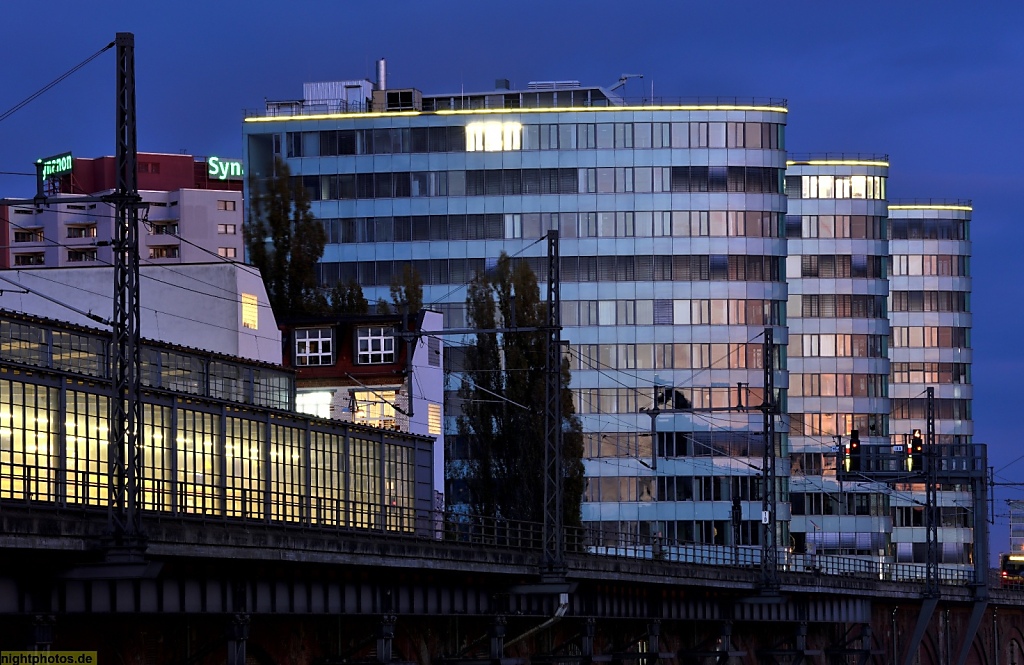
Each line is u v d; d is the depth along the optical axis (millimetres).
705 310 178125
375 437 114312
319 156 176250
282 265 170875
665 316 177625
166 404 89500
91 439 82938
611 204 177500
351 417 139125
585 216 177125
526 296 159750
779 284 179625
